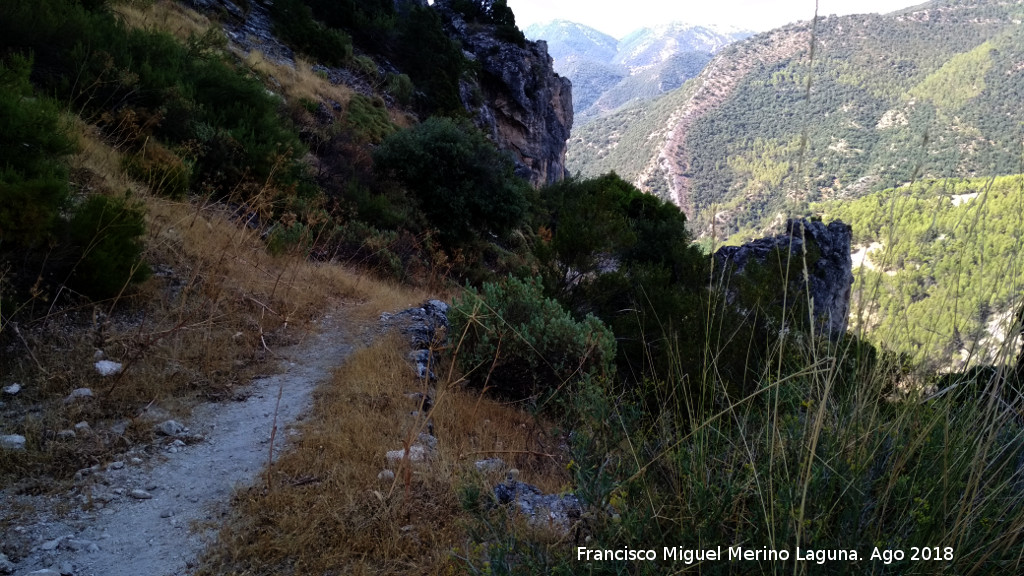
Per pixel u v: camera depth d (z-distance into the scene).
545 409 6.39
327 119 20.81
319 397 5.66
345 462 4.34
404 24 37.50
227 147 11.56
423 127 19.20
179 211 8.80
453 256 17.47
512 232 22.55
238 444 4.71
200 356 6.02
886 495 2.01
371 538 3.53
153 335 6.00
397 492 3.98
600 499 2.47
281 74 21.69
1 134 6.16
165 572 3.24
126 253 6.42
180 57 13.52
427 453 4.64
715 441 2.59
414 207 17.75
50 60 10.37
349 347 7.32
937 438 2.18
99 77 10.01
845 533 1.99
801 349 2.48
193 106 11.57
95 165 8.38
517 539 2.75
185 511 3.81
